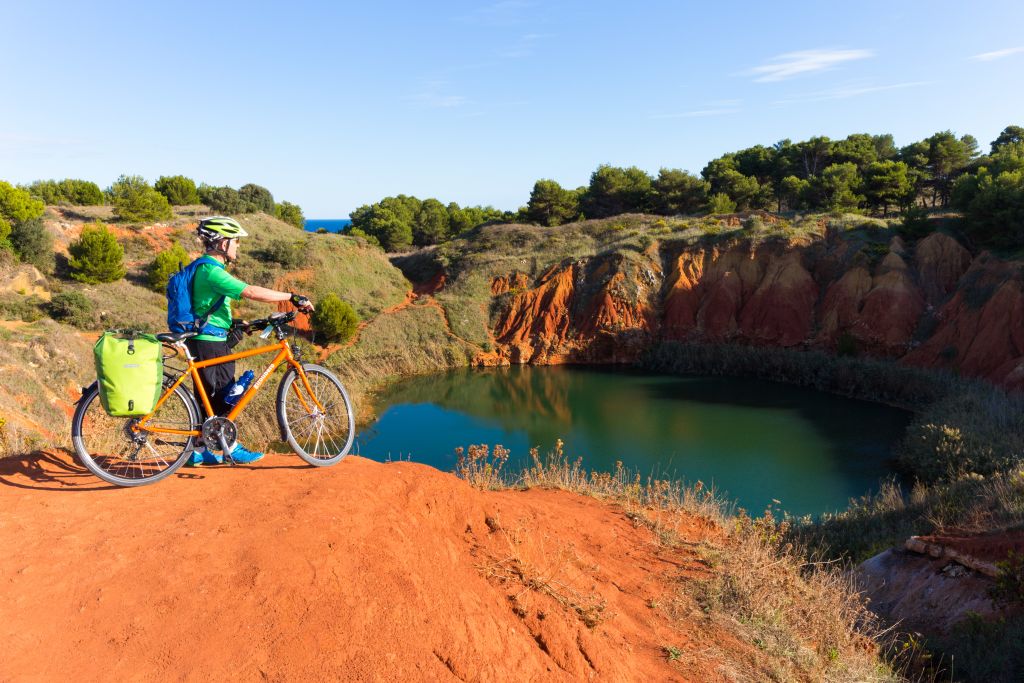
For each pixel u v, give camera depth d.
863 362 33.44
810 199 55.78
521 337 45.75
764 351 38.59
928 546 10.69
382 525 3.71
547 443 24.83
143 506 3.62
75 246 35.34
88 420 4.92
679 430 26.41
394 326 44.00
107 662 2.56
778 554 8.45
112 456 4.40
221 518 3.49
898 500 15.90
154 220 48.41
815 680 5.19
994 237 35.22
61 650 2.59
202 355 4.11
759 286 43.00
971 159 61.47
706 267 45.75
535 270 50.38
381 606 3.14
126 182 49.72
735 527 8.61
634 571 6.14
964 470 18.38
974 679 7.18
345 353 39.03
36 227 34.81
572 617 4.36
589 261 48.47
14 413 13.25
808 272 42.22
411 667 2.92
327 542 3.35
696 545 7.30
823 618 6.37
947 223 40.97
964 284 34.56
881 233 43.06
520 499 7.25
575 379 38.47
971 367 30.02
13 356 20.12
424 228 82.31
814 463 22.00
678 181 63.72
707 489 19.53
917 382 29.64
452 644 3.21
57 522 3.40
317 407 4.52
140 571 3.02
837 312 38.56
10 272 31.30
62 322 29.44
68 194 59.59
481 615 3.63
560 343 45.09
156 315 33.19
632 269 46.72
